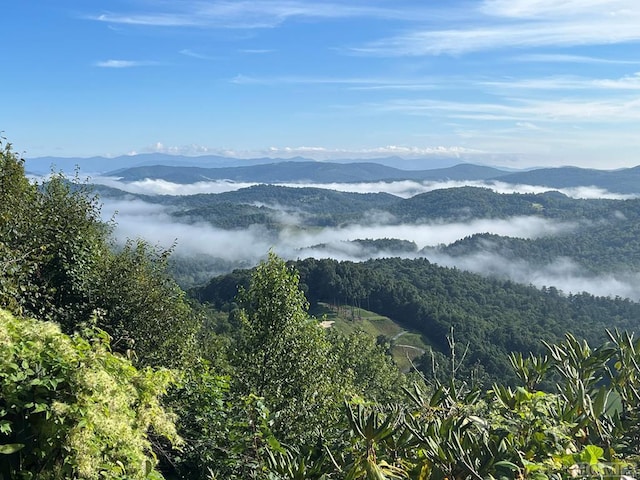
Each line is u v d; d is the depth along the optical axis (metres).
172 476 5.68
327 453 2.48
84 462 2.58
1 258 7.48
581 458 1.81
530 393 2.61
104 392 2.77
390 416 2.24
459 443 2.11
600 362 2.62
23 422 2.63
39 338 2.89
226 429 5.66
